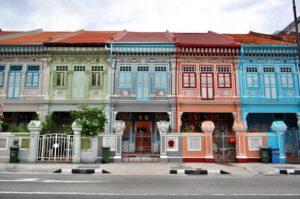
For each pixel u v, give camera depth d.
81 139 14.91
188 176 10.77
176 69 20.30
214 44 20.22
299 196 6.53
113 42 20.14
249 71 20.45
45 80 20.14
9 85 20.23
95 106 19.86
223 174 11.66
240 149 15.55
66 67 20.47
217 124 20.95
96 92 20.12
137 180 9.24
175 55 20.36
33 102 19.73
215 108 19.97
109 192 6.86
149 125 20.72
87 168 12.09
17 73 20.39
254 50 20.33
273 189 7.52
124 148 19.58
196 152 15.48
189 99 19.92
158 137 20.44
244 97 19.95
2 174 10.63
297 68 20.45
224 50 20.28
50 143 14.66
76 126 14.57
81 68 20.48
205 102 19.81
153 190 7.24
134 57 20.48
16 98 19.95
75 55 20.47
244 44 20.30
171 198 6.21
